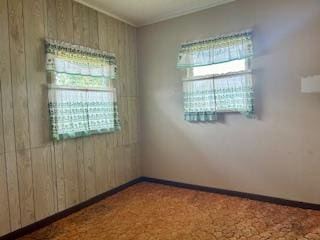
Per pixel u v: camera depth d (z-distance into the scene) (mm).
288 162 2730
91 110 2998
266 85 2795
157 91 3656
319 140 2557
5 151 2227
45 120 2531
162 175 3703
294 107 2662
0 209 2188
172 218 2564
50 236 2311
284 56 2684
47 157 2557
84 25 2957
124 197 3215
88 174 3002
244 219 2479
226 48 2969
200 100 3217
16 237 2283
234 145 3055
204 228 2334
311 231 2211
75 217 2686
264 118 2832
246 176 2998
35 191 2447
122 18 3447
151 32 3641
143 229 2361
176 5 3082
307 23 2555
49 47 2531
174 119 3525
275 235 2166
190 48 3236
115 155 3406
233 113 3031
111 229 2391
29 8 2404
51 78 2572
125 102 3584
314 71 2539
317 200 2602
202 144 3301
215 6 3074
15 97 2297
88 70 2941
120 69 3488
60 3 2686
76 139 2863
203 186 3334
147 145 3820
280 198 2799
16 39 2305
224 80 3025
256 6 2812
